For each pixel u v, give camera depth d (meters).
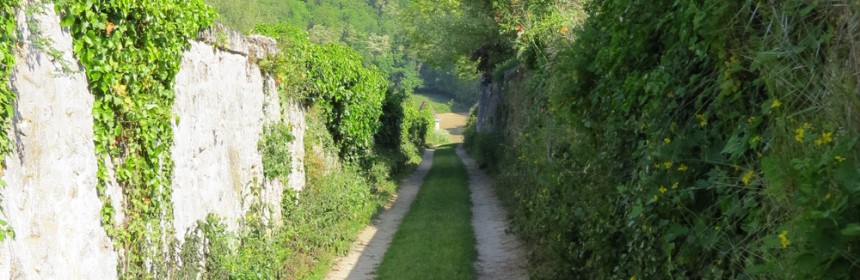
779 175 3.48
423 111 58.88
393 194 21.17
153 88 6.54
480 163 28.95
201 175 7.94
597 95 7.05
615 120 6.45
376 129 21.22
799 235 3.28
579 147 7.78
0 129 4.16
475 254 12.02
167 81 6.81
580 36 7.74
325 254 11.29
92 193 5.52
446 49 24.19
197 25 7.56
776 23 3.99
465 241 13.00
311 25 67.81
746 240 4.13
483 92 36.91
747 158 4.30
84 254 5.32
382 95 21.48
